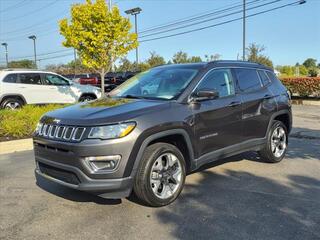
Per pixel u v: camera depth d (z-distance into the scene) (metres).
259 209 4.85
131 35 16.05
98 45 15.29
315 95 21.30
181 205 4.99
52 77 15.66
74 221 4.56
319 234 4.15
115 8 15.45
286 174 6.39
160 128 4.74
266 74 7.08
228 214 4.70
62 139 4.59
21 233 4.26
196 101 5.34
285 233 4.18
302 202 5.09
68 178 4.64
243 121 6.16
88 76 29.88
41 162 4.96
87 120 4.51
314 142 9.17
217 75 5.89
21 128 9.48
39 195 5.49
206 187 5.71
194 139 5.26
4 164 7.38
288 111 7.30
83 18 14.90
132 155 4.48
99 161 4.39
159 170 4.84
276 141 7.07
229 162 7.15
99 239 4.08
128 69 52.56
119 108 4.84
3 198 5.39
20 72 14.87
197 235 4.14
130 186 4.55
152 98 5.42
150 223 4.46
